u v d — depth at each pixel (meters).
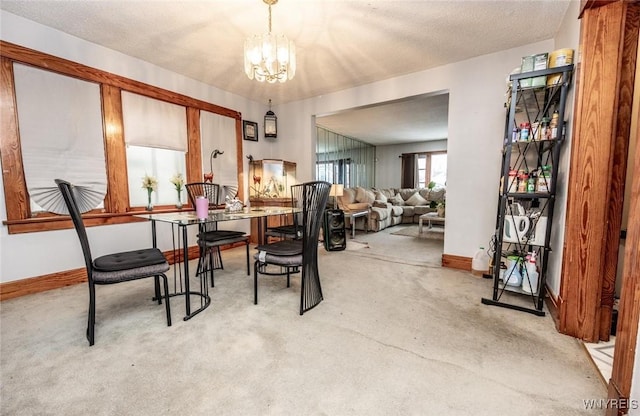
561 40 2.20
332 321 1.79
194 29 2.31
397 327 1.71
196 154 3.45
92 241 2.58
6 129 2.10
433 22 2.21
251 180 4.23
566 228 1.60
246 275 2.77
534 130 1.87
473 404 1.11
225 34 2.38
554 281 1.98
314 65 3.00
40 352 1.45
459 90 2.90
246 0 1.94
